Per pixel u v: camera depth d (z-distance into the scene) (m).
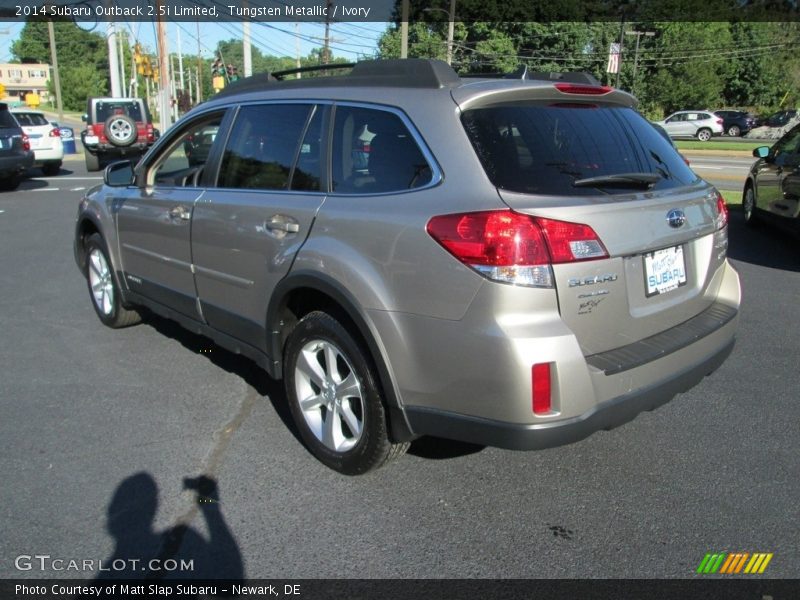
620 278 2.94
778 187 9.46
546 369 2.70
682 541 3.00
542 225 2.71
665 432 4.00
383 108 3.28
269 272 3.63
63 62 105.12
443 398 2.90
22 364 5.04
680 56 60.94
